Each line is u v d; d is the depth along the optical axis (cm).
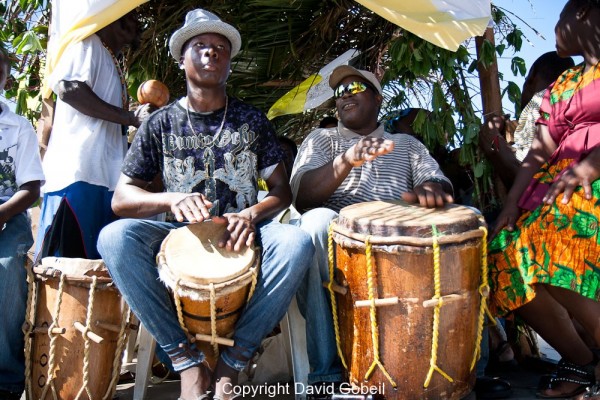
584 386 266
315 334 259
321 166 291
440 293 236
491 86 354
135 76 408
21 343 270
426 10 327
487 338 278
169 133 266
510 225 280
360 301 240
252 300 244
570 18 287
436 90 340
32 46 361
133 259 239
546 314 272
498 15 374
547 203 265
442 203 265
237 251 244
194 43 264
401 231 234
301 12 411
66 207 306
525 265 265
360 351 244
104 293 260
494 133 346
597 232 254
